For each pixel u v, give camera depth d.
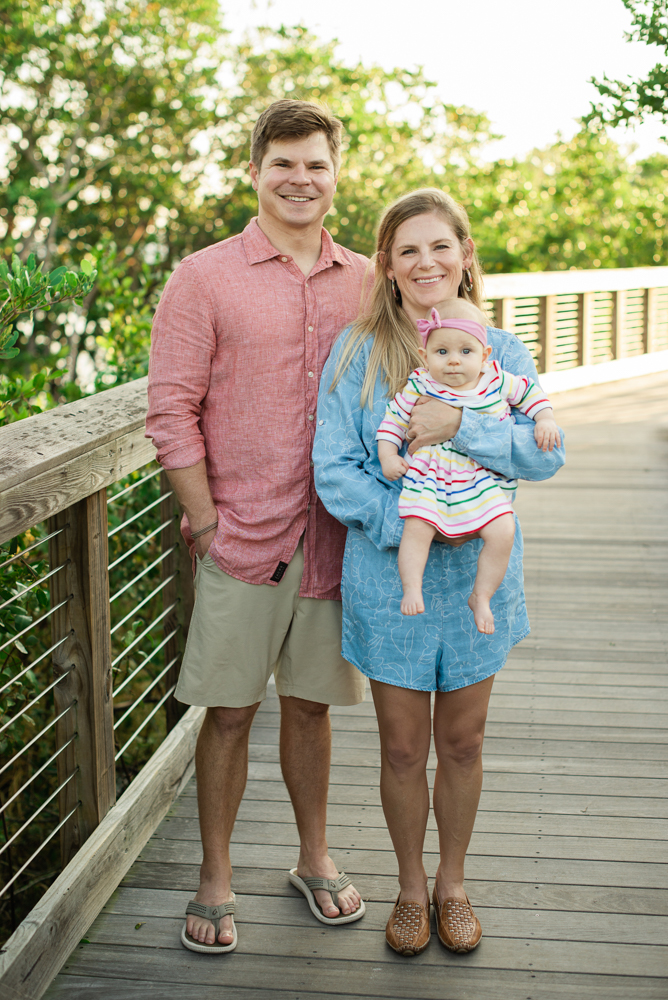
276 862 2.48
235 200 19.11
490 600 2.03
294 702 2.26
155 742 4.08
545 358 9.90
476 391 1.94
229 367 2.09
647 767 2.90
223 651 2.14
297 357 2.10
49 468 1.91
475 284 2.14
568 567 4.85
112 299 4.76
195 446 2.10
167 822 2.68
